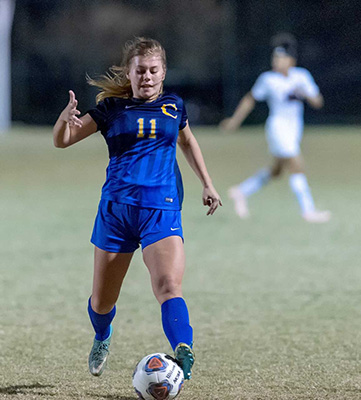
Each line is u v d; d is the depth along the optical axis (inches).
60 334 867.4
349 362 746.8
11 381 683.4
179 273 605.3
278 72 1733.5
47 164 3378.4
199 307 1002.7
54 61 7691.9
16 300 1043.9
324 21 7352.4
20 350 797.2
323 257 1343.5
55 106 7667.3
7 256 1369.3
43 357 770.2
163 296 596.4
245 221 1772.9
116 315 966.4
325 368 725.9
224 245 1471.5
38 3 7662.4
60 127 608.7
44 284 1147.9
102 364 684.1
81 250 1427.2
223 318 943.0
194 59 7672.2
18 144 4670.3
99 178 2773.1
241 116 1727.4
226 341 834.2
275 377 695.7
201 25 7682.1
